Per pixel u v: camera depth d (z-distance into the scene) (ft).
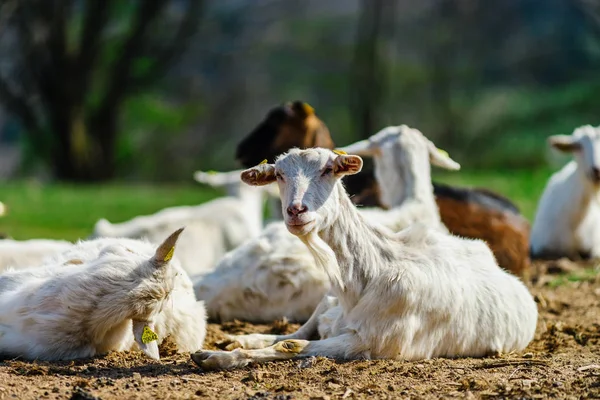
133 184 158.81
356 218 27.71
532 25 181.68
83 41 139.95
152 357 26.40
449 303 27.89
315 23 190.39
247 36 187.73
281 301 34.76
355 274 27.50
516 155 155.33
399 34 184.65
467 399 23.06
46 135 148.15
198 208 53.47
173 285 27.14
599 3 171.22
